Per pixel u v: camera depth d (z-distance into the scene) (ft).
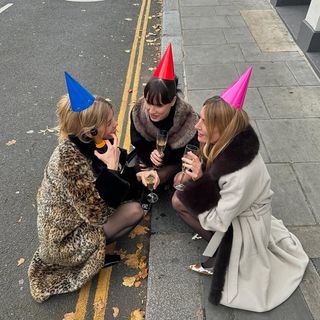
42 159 12.38
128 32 21.81
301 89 15.07
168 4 24.63
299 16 21.34
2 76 17.47
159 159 8.61
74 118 6.50
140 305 7.89
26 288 8.36
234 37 19.57
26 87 16.56
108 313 7.75
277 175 10.76
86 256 7.68
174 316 7.36
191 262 8.41
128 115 14.26
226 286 7.28
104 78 16.96
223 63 17.12
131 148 12.42
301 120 13.21
